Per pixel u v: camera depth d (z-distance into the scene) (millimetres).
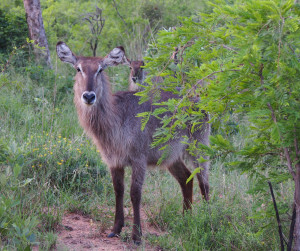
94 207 7145
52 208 6609
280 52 3588
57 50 6617
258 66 4051
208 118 7297
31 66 12766
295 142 4387
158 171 8695
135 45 15859
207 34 4281
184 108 5215
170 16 17844
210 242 5734
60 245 5477
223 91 4199
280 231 4684
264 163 5039
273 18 3525
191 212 6781
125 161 6551
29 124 9398
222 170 8570
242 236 5496
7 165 6539
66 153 7977
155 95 5004
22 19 14844
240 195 7082
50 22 17375
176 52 4656
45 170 7465
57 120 10203
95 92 6199
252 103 4492
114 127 6414
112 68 14477
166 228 6648
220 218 6215
